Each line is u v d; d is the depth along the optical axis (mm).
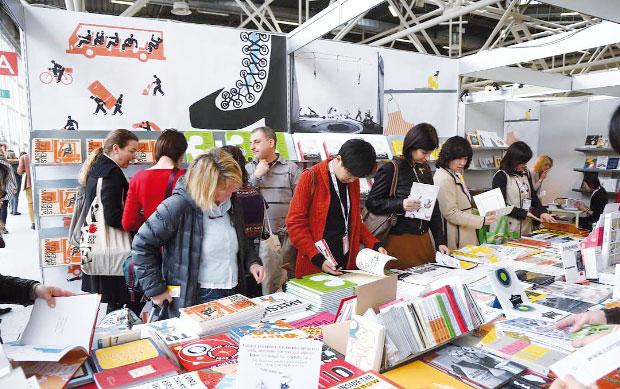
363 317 1271
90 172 2676
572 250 2188
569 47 3293
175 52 3434
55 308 1240
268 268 2641
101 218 2561
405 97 4586
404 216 2578
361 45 4258
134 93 3330
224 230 1856
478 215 2898
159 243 1769
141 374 1117
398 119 4578
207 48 3545
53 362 1153
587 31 3158
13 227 7156
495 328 1520
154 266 1763
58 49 3072
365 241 2379
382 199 2566
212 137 3502
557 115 7633
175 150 2529
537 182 5215
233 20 7504
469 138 5547
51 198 3117
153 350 1268
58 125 3125
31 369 1118
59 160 3059
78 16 3104
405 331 1273
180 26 3430
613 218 2236
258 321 1588
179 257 1790
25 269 4688
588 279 2186
